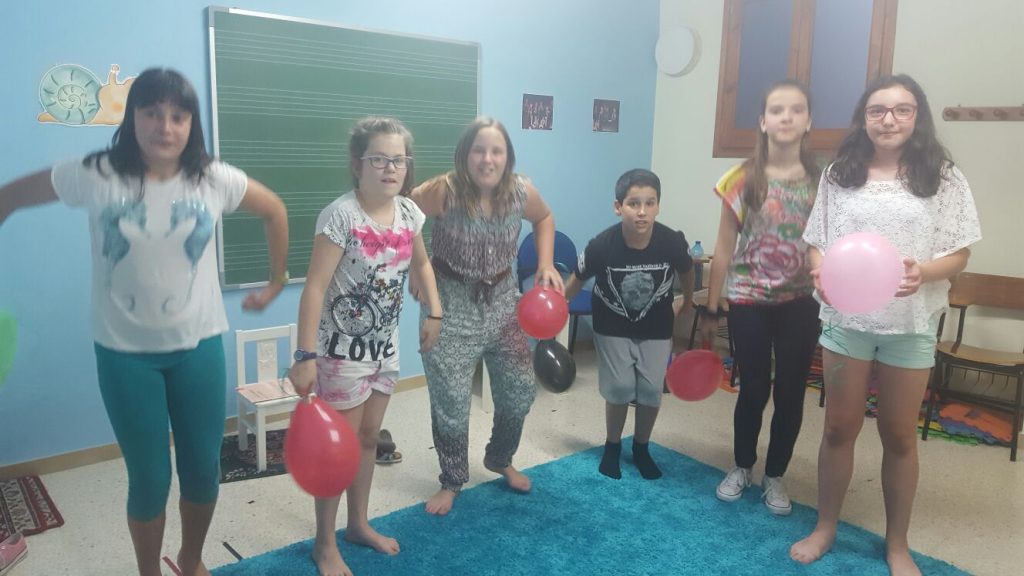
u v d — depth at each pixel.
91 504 2.53
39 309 2.72
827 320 2.10
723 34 4.43
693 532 2.35
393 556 2.16
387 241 1.91
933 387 3.24
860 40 3.86
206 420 1.69
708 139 4.62
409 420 3.38
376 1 3.46
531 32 4.14
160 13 2.83
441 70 3.75
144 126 1.48
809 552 2.18
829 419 2.14
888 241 1.92
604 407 3.61
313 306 1.83
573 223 4.61
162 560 2.12
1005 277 3.41
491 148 2.12
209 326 1.67
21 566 2.12
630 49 4.69
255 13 3.06
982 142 3.49
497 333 2.36
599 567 2.13
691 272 2.64
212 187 1.63
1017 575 2.14
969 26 3.48
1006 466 2.95
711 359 2.44
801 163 2.35
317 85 3.30
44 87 2.60
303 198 3.33
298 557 2.15
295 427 1.66
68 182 1.52
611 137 4.70
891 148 1.94
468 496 2.57
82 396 2.85
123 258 1.53
